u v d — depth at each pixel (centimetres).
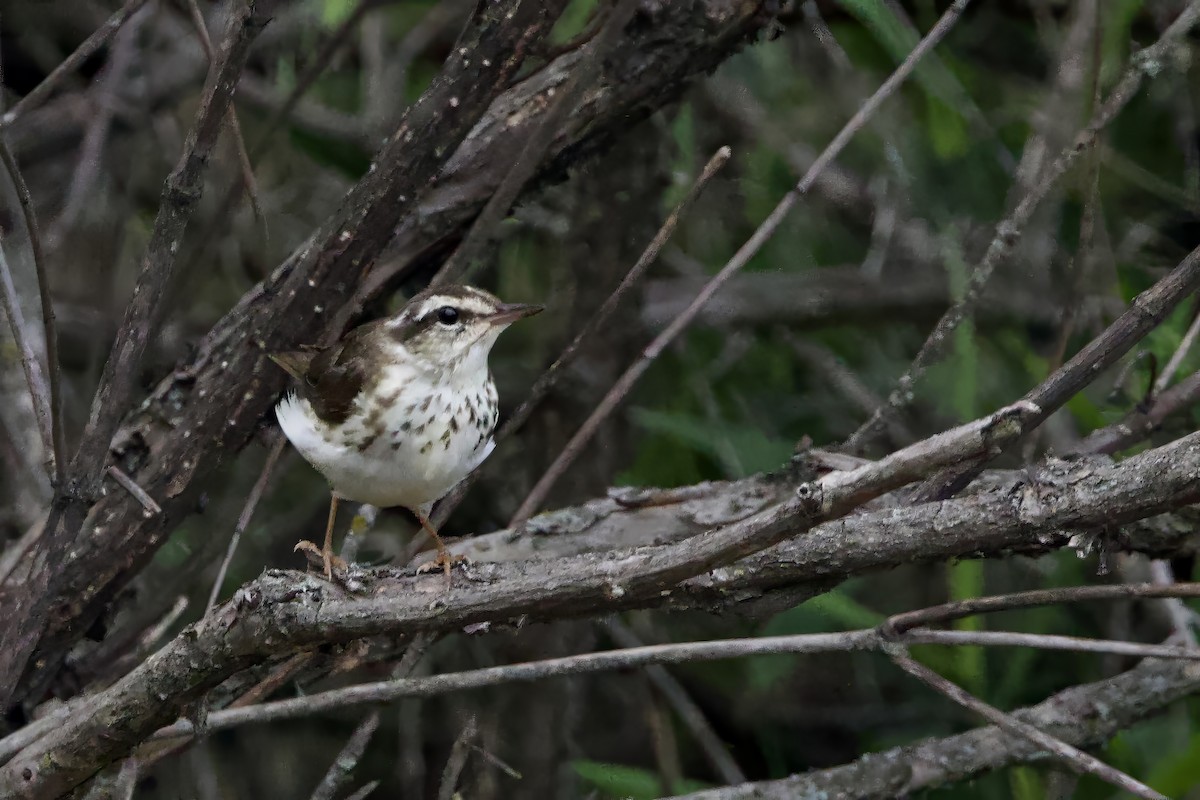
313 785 1037
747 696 1059
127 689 662
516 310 830
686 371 1090
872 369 1188
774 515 500
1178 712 938
